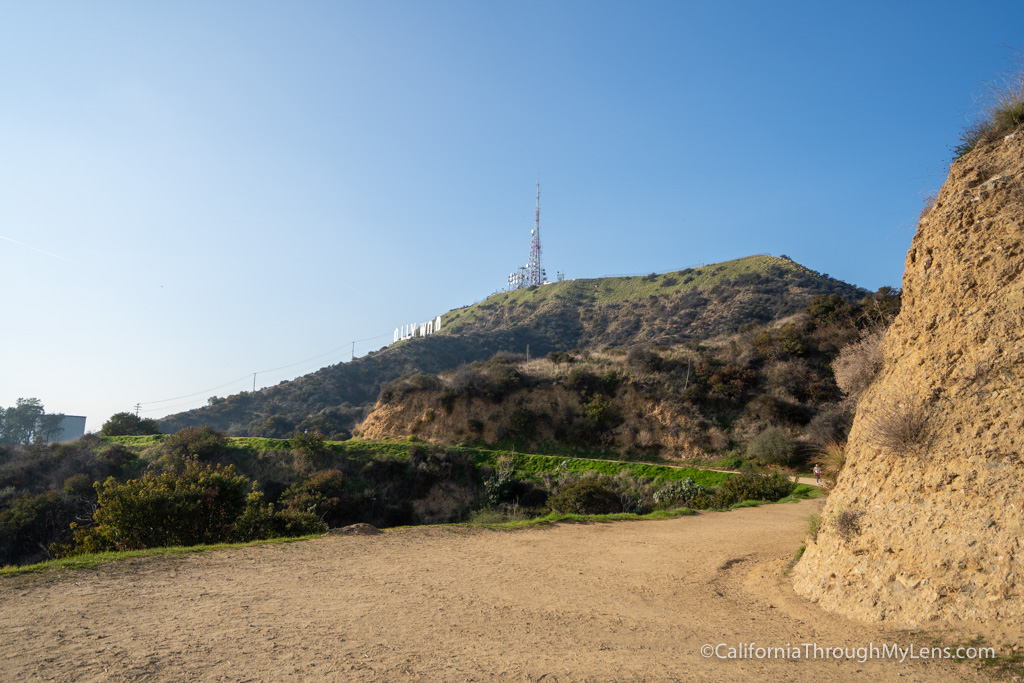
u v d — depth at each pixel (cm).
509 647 515
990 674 404
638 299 10744
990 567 500
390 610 647
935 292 723
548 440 4359
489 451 4144
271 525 1405
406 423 4853
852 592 618
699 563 996
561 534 1345
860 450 740
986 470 553
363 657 470
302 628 557
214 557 934
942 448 609
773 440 3412
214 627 552
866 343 1030
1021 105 741
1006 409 573
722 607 698
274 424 6712
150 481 1334
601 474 3609
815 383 3953
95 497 3147
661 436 4062
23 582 724
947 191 778
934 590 530
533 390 4719
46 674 412
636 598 750
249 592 714
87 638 507
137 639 506
